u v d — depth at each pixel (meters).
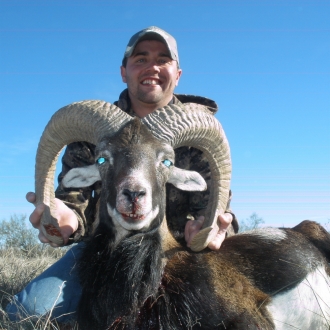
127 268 0.96
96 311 0.97
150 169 0.94
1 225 2.52
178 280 0.99
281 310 1.10
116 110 1.04
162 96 1.38
